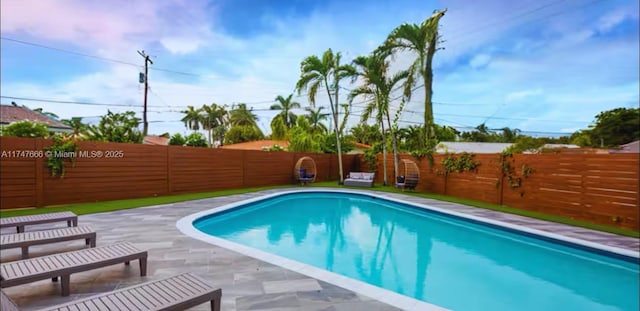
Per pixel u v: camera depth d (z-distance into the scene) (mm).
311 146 19703
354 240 6617
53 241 4070
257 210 9711
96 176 8773
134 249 3654
